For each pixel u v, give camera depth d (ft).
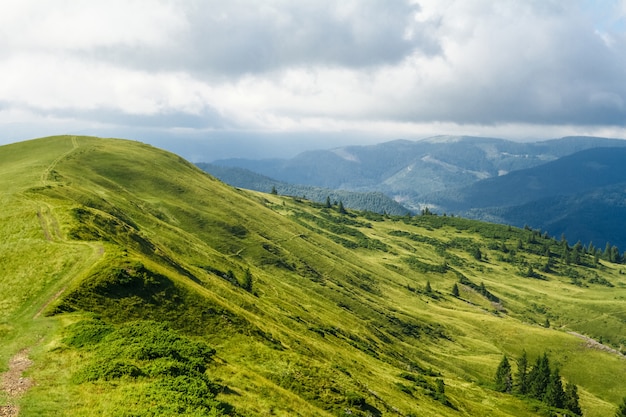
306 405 144.87
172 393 107.04
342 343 345.72
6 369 110.83
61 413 93.30
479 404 350.02
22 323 138.00
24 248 192.03
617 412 394.11
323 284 622.54
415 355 528.22
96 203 360.28
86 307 154.30
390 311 650.84
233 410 112.98
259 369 163.53
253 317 244.01
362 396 179.52
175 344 139.54
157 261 263.08
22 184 339.16
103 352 122.93
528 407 378.73
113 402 99.25
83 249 192.44
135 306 166.61
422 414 222.69
